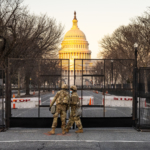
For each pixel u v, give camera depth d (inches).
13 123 476.4
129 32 1533.0
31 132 436.1
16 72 489.1
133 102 475.5
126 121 478.3
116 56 1803.6
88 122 477.1
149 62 1681.8
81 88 487.2
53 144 357.4
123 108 863.1
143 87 467.8
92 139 385.7
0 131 441.4
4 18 1031.6
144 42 1425.9
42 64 489.1
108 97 948.6
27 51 1280.8
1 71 468.1
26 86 488.7
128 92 941.2
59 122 476.4
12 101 883.4
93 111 740.7
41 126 476.1
